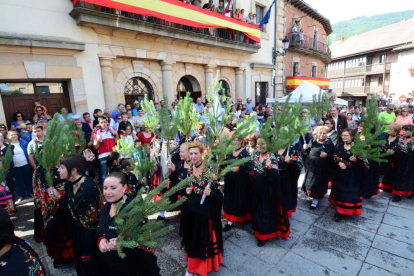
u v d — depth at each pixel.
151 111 3.90
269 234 3.03
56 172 2.49
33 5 5.55
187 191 2.50
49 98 6.29
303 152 4.48
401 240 3.17
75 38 6.24
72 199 2.06
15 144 4.45
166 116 3.16
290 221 3.73
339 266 2.72
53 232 2.48
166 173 3.62
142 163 2.90
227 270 2.69
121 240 1.32
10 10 5.27
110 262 1.81
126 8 6.26
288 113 2.97
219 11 9.52
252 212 3.14
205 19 8.26
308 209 4.14
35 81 5.98
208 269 2.51
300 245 3.12
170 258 2.92
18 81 5.76
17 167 4.46
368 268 2.68
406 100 17.33
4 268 1.13
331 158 3.84
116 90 7.36
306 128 3.37
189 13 7.75
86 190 2.03
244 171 3.44
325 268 2.70
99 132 4.92
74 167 2.08
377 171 4.36
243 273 2.64
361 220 3.72
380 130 3.35
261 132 2.80
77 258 2.16
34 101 6.07
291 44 14.38
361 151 3.29
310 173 4.10
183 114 3.42
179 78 8.98
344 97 31.73
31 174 4.66
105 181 1.78
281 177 3.30
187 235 2.50
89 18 6.05
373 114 3.55
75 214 2.02
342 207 3.62
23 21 5.45
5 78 5.32
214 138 2.80
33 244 3.24
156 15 6.88
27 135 4.81
